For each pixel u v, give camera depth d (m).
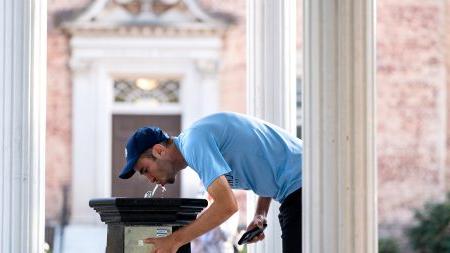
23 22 7.99
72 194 24.27
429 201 23.16
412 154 24.14
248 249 9.13
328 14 6.98
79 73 24.56
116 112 24.77
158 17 24.59
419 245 22.50
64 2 24.53
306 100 7.11
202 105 24.70
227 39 24.72
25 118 8.00
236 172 7.41
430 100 24.25
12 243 7.97
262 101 8.79
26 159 8.01
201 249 13.27
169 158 7.27
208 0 24.67
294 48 8.88
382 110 24.20
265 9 8.79
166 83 24.98
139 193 24.53
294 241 7.49
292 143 7.51
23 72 7.99
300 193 7.46
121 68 24.62
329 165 6.99
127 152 7.28
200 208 7.24
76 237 23.31
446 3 24.30
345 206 6.98
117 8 24.59
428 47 24.25
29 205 8.02
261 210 8.09
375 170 7.09
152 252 6.98
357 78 6.99
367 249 7.01
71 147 24.44
